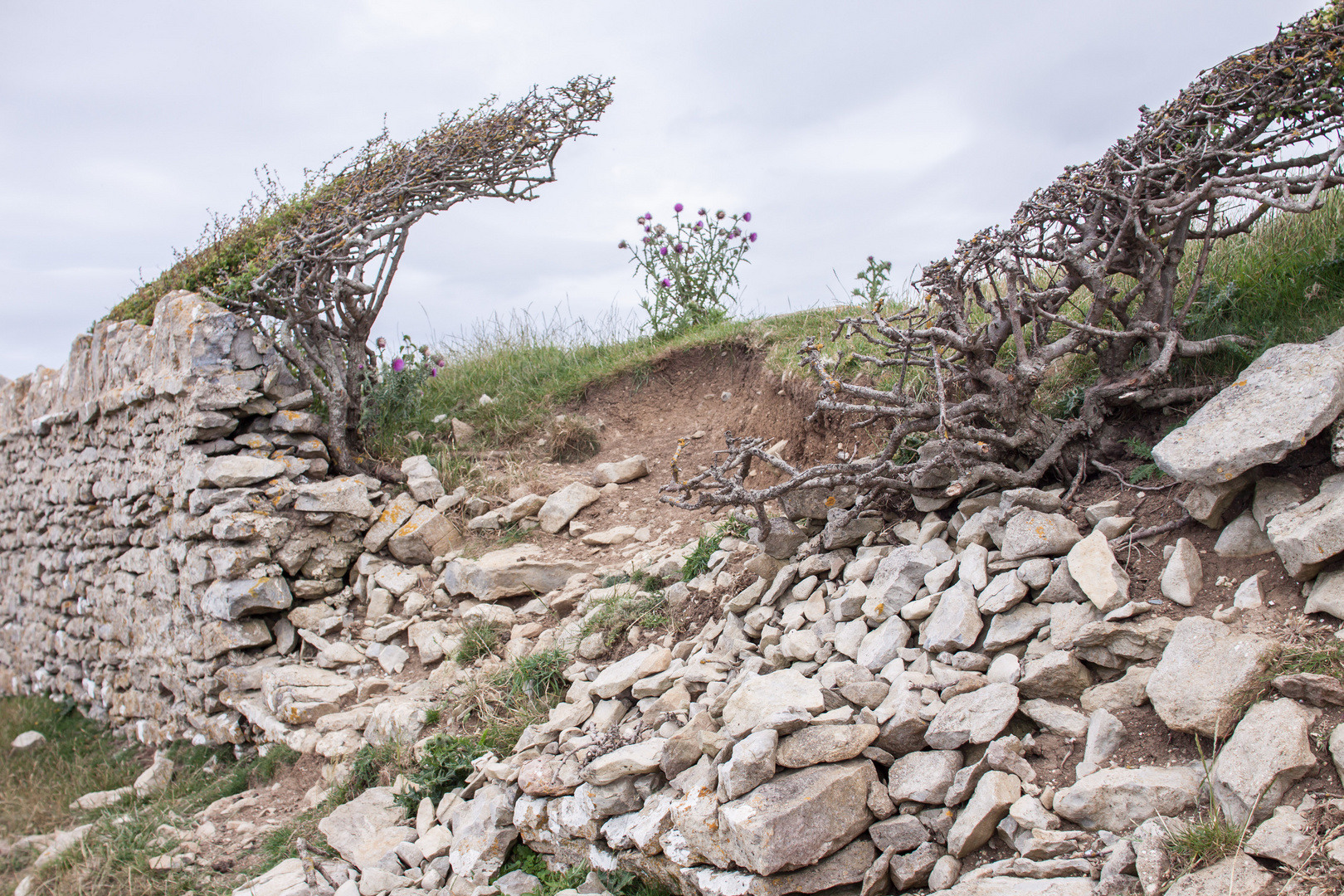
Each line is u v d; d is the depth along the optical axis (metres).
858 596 3.34
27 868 4.43
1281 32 3.07
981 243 3.34
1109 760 2.36
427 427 7.51
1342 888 1.75
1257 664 2.25
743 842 2.47
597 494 6.27
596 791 3.14
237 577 5.63
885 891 2.46
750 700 2.97
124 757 6.36
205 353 6.05
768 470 5.77
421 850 3.59
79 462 7.95
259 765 4.94
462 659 4.88
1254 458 2.53
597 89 6.99
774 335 6.87
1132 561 2.85
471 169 6.83
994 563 3.09
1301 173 3.71
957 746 2.59
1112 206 3.39
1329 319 3.20
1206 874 1.91
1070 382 3.97
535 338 9.02
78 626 7.83
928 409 3.42
